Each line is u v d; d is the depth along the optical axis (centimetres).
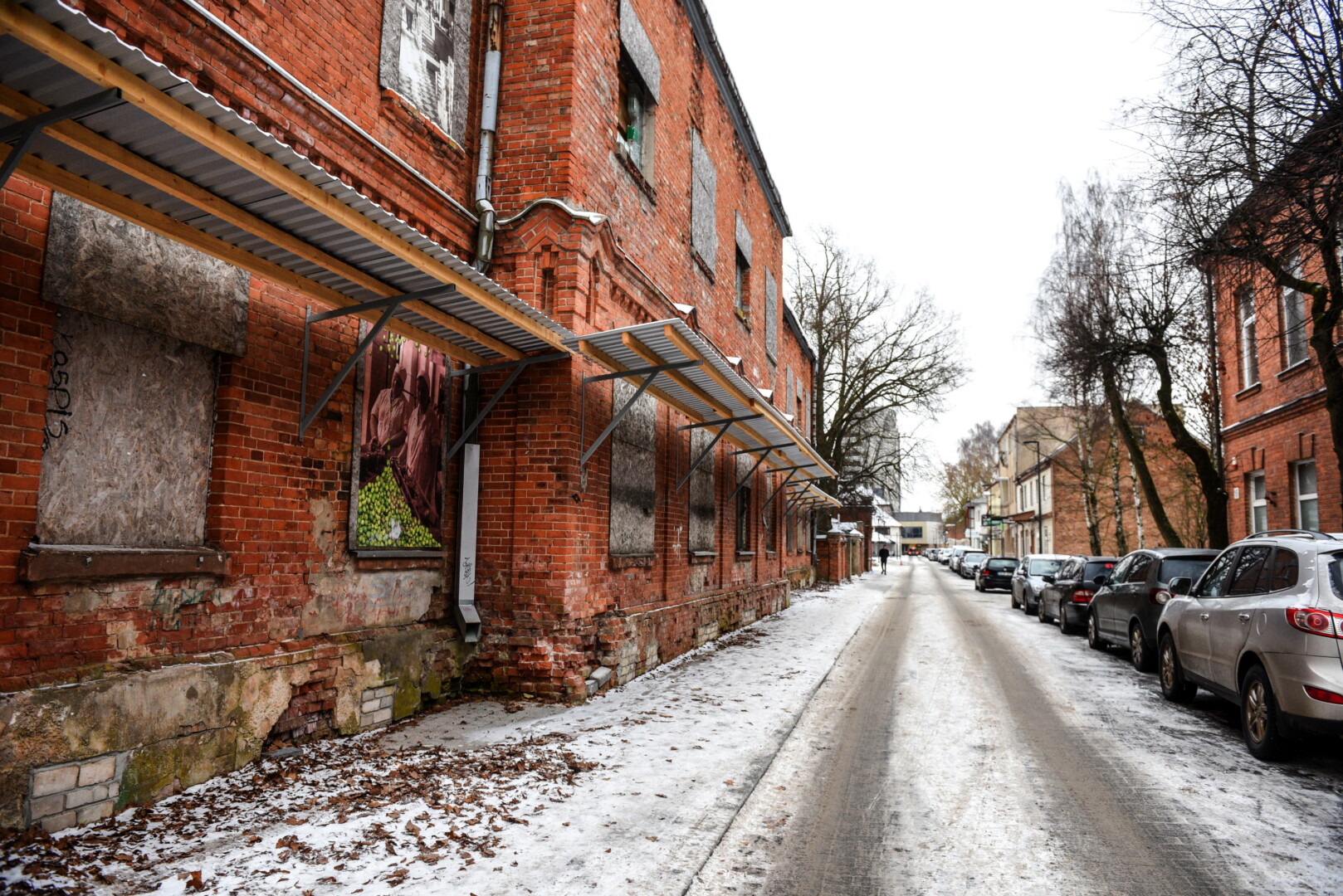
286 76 521
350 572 611
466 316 613
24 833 366
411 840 401
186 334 462
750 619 1584
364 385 620
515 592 768
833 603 2252
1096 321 1770
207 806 432
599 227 806
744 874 388
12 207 371
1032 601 1927
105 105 298
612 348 733
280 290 538
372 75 629
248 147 346
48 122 305
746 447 1472
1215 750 641
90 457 414
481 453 789
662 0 1101
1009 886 378
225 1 486
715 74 1391
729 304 1491
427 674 702
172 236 414
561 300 767
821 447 3425
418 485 705
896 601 2422
